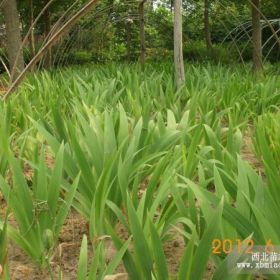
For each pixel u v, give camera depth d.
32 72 6.12
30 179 2.57
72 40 13.23
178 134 2.33
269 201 1.50
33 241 1.69
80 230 2.13
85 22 13.06
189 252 1.23
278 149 2.49
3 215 2.30
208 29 11.70
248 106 3.81
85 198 1.92
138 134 2.25
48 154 3.36
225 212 1.38
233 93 4.45
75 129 2.48
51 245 1.66
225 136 2.94
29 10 10.16
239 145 2.38
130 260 1.40
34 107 3.64
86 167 1.88
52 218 1.72
